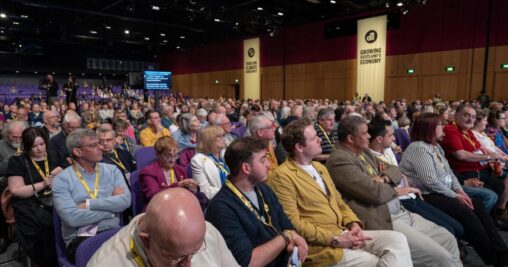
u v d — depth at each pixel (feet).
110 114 36.73
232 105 40.29
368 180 7.08
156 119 16.35
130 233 3.40
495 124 15.70
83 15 51.03
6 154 10.57
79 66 82.17
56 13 49.75
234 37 67.97
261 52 63.72
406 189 8.02
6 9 47.24
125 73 87.71
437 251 6.73
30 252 7.77
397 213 7.93
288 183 6.54
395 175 8.18
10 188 7.97
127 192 7.46
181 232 2.78
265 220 5.74
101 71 84.07
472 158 10.82
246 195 5.66
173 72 85.61
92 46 78.84
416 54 44.06
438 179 8.86
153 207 2.89
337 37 52.06
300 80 57.98
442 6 41.55
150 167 8.42
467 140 11.57
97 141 7.13
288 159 6.99
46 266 7.91
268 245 5.28
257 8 47.91
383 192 7.00
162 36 68.95
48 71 77.97
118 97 66.49
